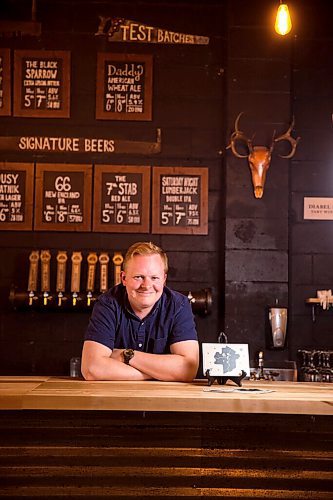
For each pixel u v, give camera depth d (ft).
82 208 16.53
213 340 16.40
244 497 7.56
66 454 7.57
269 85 16.46
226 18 16.78
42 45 16.79
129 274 9.64
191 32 16.90
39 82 16.70
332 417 7.61
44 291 15.71
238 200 16.26
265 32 16.53
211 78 16.87
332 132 16.90
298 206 16.85
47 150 16.65
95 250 16.53
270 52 16.49
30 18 16.81
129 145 16.71
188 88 16.87
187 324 9.93
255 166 16.11
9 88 16.69
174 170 16.65
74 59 16.81
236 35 16.51
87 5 16.89
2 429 7.57
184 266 16.60
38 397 7.23
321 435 7.60
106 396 7.23
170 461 7.59
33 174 16.56
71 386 8.31
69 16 16.89
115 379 9.29
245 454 7.59
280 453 7.59
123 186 16.62
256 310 16.05
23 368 16.29
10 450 7.55
